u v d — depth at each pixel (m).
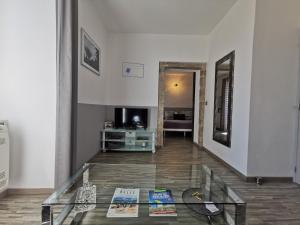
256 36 2.87
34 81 2.38
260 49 2.88
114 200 1.69
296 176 2.93
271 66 2.91
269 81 2.92
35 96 2.38
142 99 5.13
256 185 2.83
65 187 1.68
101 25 4.28
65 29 2.24
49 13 2.37
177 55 5.10
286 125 2.97
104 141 4.57
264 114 2.94
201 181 2.15
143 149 4.70
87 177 2.12
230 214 1.53
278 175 2.99
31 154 2.41
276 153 2.98
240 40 3.26
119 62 5.05
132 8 3.75
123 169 2.48
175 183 2.13
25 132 2.39
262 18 2.85
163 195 1.82
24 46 2.36
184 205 1.66
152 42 5.07
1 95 2.36
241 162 3.13
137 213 1.61
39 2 2.35
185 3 3.53
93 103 3.88
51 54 2.38
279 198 2.42
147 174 2.38
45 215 1.38
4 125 2.22
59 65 2.26
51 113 2.41
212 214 1.56
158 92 5.14
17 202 2.20
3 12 2.33
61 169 2.28
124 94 5.09
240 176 3.12
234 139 3.38
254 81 2.91
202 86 5.14
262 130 2.95
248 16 3.01
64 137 2.27
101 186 1.98
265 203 2.29
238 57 3.32
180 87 8.16
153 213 1.61
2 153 2.14
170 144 5.71
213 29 4.66
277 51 2.90
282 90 2.94
